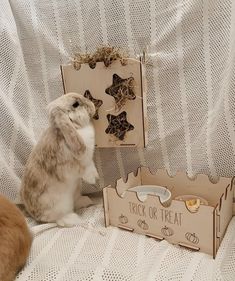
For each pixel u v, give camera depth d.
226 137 0.98
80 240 0.98
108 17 1.07
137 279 0.79
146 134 1.08
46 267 0.86
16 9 1.15
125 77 1.01
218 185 1.02
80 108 1.01
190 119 1.05
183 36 1.00
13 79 1.15
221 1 0.92
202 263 0.84
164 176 1.12
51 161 1.04
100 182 1.25
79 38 1.13
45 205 1.06
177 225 0.91
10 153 1.17
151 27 1.03
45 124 1.24
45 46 1.17
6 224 0.84
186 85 1.03
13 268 0.82
